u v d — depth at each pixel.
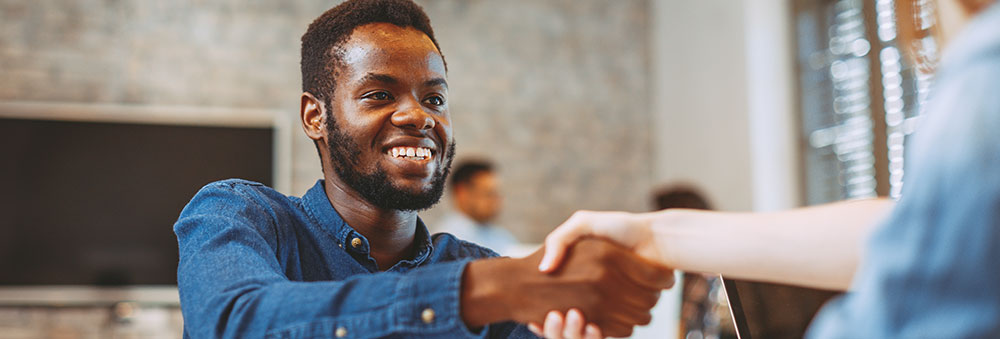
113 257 4.37
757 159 4.30
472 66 4.94
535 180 4.94
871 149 3.77
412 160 1.00
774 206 4.25
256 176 4.45
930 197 0.44
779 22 4.34
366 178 1.00
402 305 0.71
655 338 2.62
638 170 5.11
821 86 4.11
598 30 5.16
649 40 5.25
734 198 4.46
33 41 4.41
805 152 4.20
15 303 4.27
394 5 1.03
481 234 4.11
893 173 3.62
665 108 5.12
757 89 4.36
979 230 0.41
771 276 0.74
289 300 0.73
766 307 0.80
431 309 0.71
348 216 1.04
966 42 0.45
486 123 4.91
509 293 0.72
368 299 0.72
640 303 0.74
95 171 4.37
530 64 5.02
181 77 4.53
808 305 0.79
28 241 4.30
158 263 4.40
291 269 1.00
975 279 0.42
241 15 4.63
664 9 5.17
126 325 4.38
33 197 4.32
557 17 5.11
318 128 1.07
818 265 0.71
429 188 1.02
